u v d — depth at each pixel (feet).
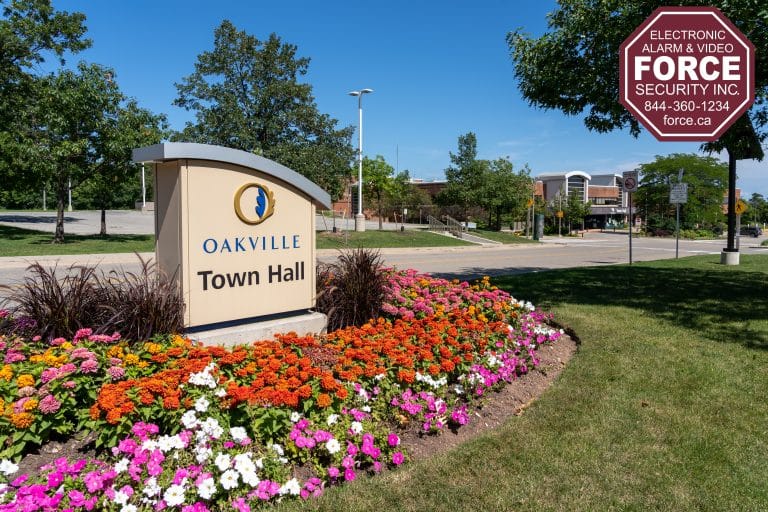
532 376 17.22
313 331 18.71
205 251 16.25
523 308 23.39
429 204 158.51
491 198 139.23
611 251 87.92
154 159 15.43
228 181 16.66
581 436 12.62
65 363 11.13
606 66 28.45
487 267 53.93
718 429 13.17
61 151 58.23
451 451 11.75
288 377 11.93
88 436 10.80
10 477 9.32
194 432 10.05
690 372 17.46
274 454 9.98
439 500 9.80
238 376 12.17
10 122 67.51
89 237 72.43
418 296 22.34
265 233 17.76
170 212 16.22
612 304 29.68
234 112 69.26
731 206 54.95
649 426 13.28
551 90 31.17
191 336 15.46
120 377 11.26
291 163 71.77
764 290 35.27
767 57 25.39
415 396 13.17
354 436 10.92
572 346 21.50
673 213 180.65
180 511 8.57
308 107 74.13
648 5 26.27
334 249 67.21
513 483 10.48
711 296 32.68
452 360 14.79
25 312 14.67
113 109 63.52
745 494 10.36
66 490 8.32
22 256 49.14
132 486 8.70
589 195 203.41
